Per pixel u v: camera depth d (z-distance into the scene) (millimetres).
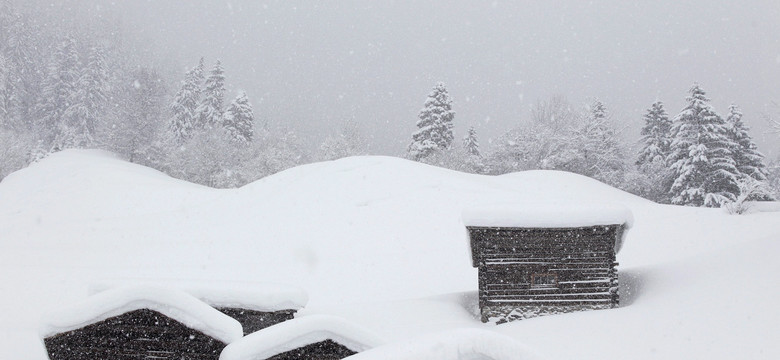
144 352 7031
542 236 15711
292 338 6156
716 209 32125
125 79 93125
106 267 25516
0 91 80625
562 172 45875
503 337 3127
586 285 15359
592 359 10352
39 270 24672
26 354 11273
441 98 67688
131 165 60594
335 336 6414
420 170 39094
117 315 6961
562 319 13961
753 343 9984
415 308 16469
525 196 36094
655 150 62781
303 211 34344
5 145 67500
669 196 56938
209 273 24641
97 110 84625
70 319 6895
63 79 87312
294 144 69750
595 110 65500
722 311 11914
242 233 31953
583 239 15602
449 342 3000
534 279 15594
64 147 76375
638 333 11695
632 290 16656
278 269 25578
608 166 60719
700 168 52188
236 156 63312
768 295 11992
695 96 53906
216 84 74938
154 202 42719
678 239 25578
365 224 31562
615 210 15398
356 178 38094
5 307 17844
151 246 30094
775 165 61312
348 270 25188
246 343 5992
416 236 29734
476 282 22672
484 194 35500
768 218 26609
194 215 36938
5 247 30484
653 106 65188
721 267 14828
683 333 11211
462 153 64438
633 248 25391
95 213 40719
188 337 7035
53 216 40469
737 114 56344
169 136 68312
